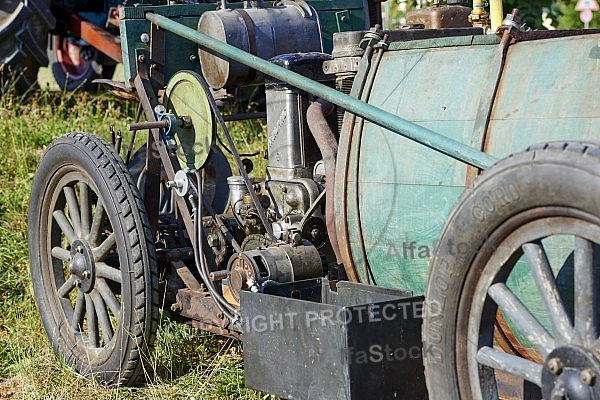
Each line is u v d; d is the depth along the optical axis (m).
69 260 5.42
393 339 3.84
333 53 4.67
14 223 7.73
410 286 4.22
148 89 5.34
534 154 3.14
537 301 3.57
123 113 10.46
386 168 4.19
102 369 5.20
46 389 5.29
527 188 3.15
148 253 4.92
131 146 5.76
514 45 3.88
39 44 10.73
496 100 3.82
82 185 5.30
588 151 3.02
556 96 3.63
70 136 5.31
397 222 4.15
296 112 4.87
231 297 4.83
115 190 4.96
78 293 5.43
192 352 5.50
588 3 11.41
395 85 4.25
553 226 3.16
